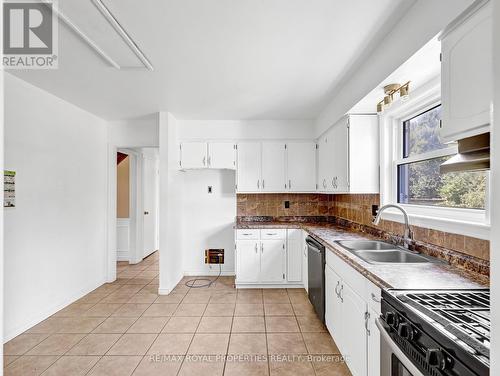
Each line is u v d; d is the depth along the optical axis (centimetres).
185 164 407
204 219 443
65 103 323
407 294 126
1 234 84
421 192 229
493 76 64
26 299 267
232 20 174
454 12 126
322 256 265
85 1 153
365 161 274
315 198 435
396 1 157
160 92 298
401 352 113
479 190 168
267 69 244
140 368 211
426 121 224
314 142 410
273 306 322
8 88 249
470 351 81
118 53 213
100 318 293
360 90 238
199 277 435
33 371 208
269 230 381
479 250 154
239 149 409
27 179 268
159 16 169
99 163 394
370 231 295
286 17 171
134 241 517
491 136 65
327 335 257
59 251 312
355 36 192
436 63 169
